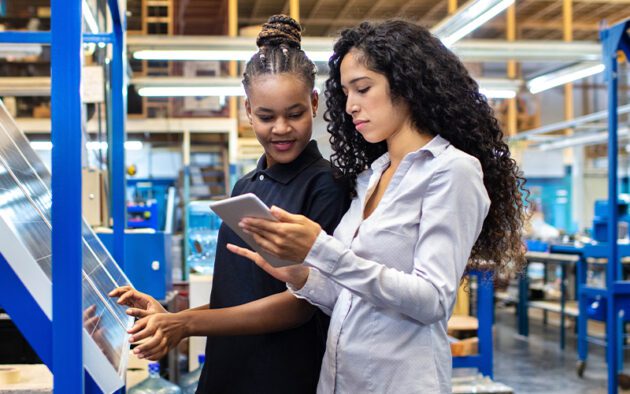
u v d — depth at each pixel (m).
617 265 4.01
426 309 1.01
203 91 5.70
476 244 1.26
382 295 1.00
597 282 6.52
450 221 1.03
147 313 1.20
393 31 1.12
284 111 1.22
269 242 0.98
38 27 5.66
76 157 0.83
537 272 8.23
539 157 11.04
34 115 6.34
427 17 8.43
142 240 2.65
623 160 12.24
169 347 1.12
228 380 1.29
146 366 2.81
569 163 12.08
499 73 12.38
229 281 1.32
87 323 0.90
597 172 12.46
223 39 4.39
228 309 1.18
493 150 1.21
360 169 1.30
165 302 2.82
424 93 1.12
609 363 3.98
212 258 3.71
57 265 0.83
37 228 1.02
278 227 0.97
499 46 4.60
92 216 2.93
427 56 1.13
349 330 1.14
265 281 1.28
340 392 1.16
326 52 4.39
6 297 0.82
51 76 0.83
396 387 1.11
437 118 1.13
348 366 1.14
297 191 1.28
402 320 1.11
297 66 1.22
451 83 1.15
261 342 1.27
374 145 1.30
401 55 1.10
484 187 1.10
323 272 1.00
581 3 9.09
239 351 1.29
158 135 7.70
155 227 4.64
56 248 0.83
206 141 7.64
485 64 12.33
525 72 12.41
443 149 1.11
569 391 4.56
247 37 4.42
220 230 1.36
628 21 3.79
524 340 6.53
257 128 1.25
